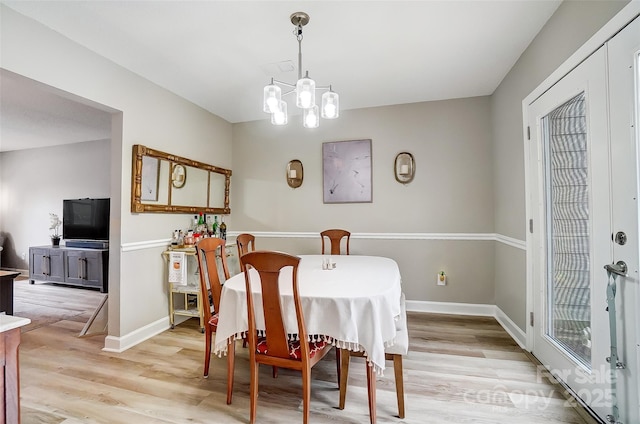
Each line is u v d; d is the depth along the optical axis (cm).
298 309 144
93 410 167
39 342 261
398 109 344
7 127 418
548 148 202
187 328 295
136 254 261
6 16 177
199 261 206
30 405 172
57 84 203
